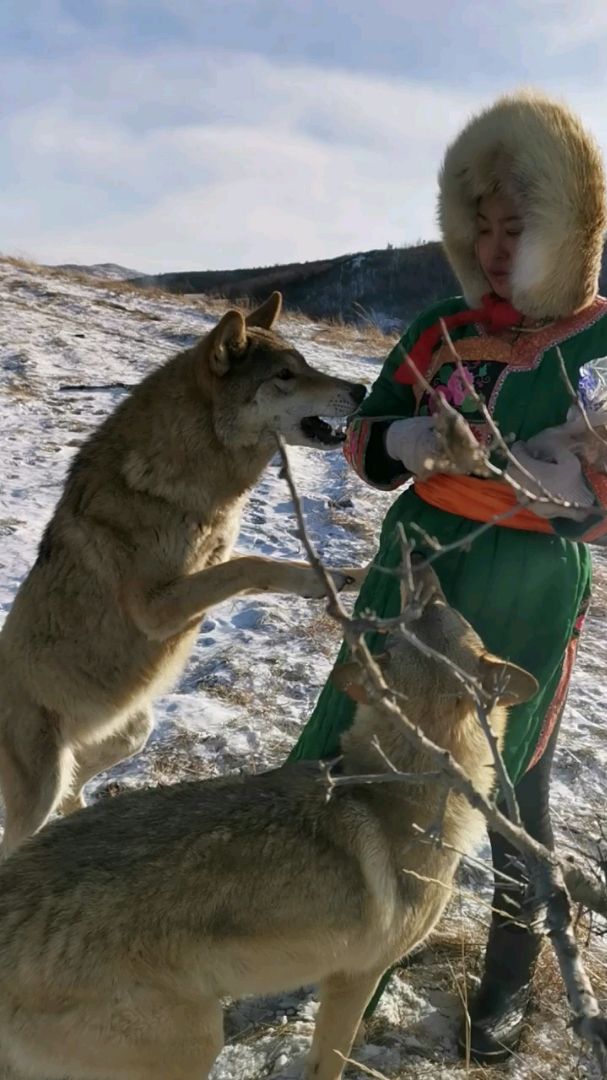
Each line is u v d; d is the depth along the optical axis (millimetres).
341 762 1070
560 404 984
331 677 1024
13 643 1612
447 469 601
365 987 1041
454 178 1037
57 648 1582
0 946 951
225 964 956
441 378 1048
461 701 994
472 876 1471
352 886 992
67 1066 953
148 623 1562
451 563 1036
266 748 1819
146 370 5309
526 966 1154
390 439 1044
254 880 961
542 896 669
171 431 1584
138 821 1020
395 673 1021
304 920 972
